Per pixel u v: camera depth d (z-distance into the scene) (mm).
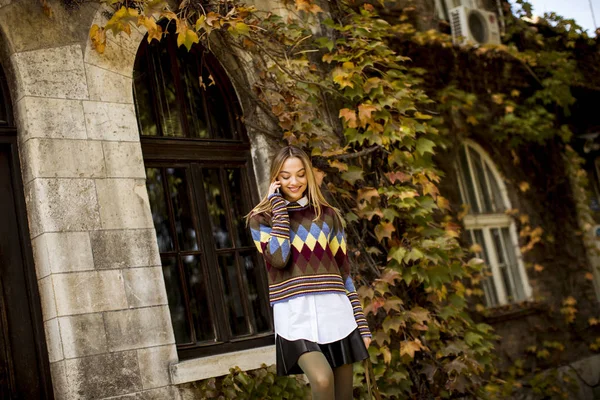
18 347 4383
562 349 8438
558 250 9117
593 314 9164
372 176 6062
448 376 5762
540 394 7977
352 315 3668
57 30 4707
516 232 8734
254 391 4973
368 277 5781
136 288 4648
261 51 5766
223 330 5285
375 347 5500
